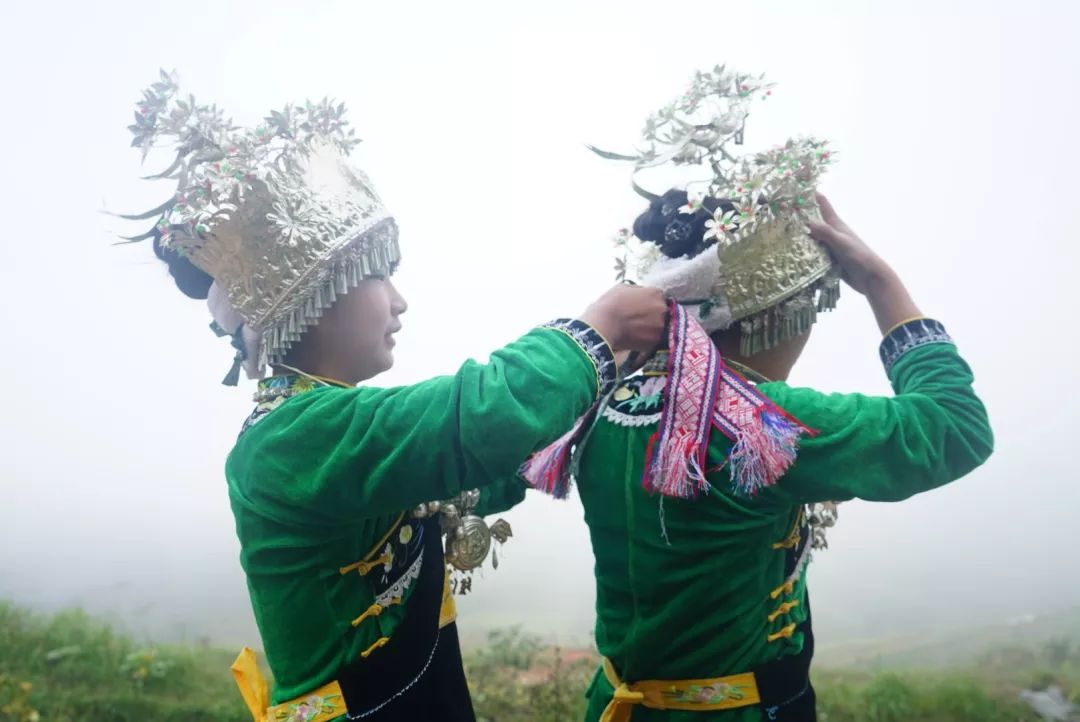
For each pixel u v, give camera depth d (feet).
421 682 6.05
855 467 5.90
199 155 5.97
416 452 5.14
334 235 5.91
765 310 6.58
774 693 6.54
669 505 6.43
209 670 18.17
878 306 6.90
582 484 7.06
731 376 6.23
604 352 5.57
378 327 6.29
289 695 5.82
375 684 5.80
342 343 6.21
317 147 6.21
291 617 5.70
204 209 5.85
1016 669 17.94
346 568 5.74
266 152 6.05
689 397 6.10
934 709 16.02
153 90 6.02
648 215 7.00
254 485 5.62
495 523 6.95
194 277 6.76
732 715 6.47
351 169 6.33
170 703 16.43
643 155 6.87
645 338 6.13
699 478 5.91
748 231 6.37
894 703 16.11
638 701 6.70
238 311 6.08
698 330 6.33
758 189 6.36
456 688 6.48
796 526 6.79
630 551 6.62
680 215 6.75
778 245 6.53
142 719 15.74
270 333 5.99
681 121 6.75
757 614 6.54
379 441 5.24
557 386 5.19
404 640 5.98
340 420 5.44
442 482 5.21
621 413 6.88
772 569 6.62
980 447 6.30
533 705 15.98
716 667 6.50
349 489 5.31
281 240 5.80
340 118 6.64
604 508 6.86
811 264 6.65
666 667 6.59
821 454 5.94
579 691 16.19
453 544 6.64
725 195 6.65
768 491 6.15
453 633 6.64
